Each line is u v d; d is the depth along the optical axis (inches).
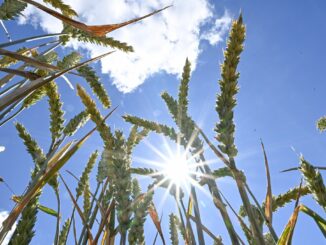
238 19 7.0
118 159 8.4
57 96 11.2
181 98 12.1
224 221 7.3
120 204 7.9
